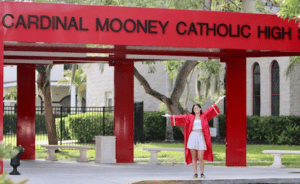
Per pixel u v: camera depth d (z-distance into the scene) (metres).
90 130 26.02
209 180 10.91
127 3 15.95
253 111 29.67
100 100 32.50
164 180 10.95
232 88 14.95
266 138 25.91
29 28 10.90
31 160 16.98
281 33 12.49
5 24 10.77
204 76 23.59
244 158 14.95
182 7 17.11
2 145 4.05
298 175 12.27
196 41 11.90
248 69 29.66
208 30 11.97
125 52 13.91
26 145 17.17
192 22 11.85
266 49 12.38
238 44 12.20
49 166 14.80
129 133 16.20
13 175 12.19
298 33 12.61
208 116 11.50
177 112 19.08
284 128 25.61
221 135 29.05
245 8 21.95
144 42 11.55
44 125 31.69
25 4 10.89
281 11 10.75
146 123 27.39
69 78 36.81
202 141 11.35
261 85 28.70
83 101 44.47
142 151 21.03
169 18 11.71
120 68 16.25
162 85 29.77
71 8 11.16
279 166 14.91
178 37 11.77
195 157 11.50
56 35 11.05
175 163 16.36
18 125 17.06
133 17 11.50
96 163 15.95
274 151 15.04
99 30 11.32
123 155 16.17
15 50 13.21
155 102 29.72
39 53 13.88
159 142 26.36
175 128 27.91
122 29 11.44
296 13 10.59
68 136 28.69
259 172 13.20
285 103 26.58
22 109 17.09
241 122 14.93
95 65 33.50
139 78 18.84
